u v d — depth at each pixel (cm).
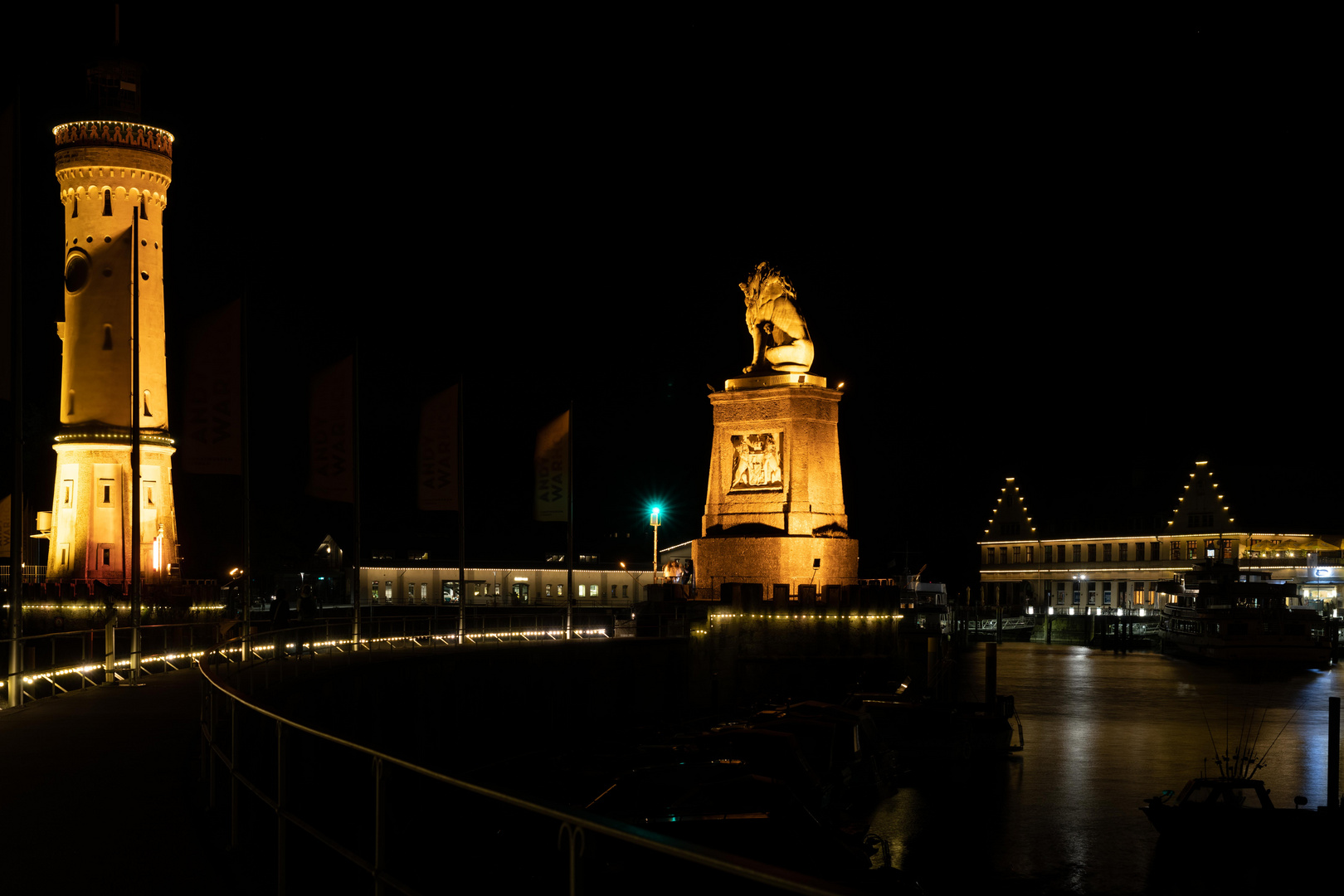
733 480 7762
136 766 2281
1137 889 3981
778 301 7838
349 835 3809
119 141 8512
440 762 5347
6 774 2197
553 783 3950
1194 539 15975
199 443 4906
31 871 1542
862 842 4216
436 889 3088
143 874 1530
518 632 7538
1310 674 11219
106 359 8462
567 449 6512
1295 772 5844
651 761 4191
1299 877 4062
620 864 2397
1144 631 14575
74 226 8556
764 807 3512
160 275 8769
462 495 6038
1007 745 6188
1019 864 4216
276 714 1455
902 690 6888
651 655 6744
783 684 7106
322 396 5381
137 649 4047
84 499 8381
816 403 7675
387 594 12525
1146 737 6862
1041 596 17775
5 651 3988
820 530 7625
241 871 1559
